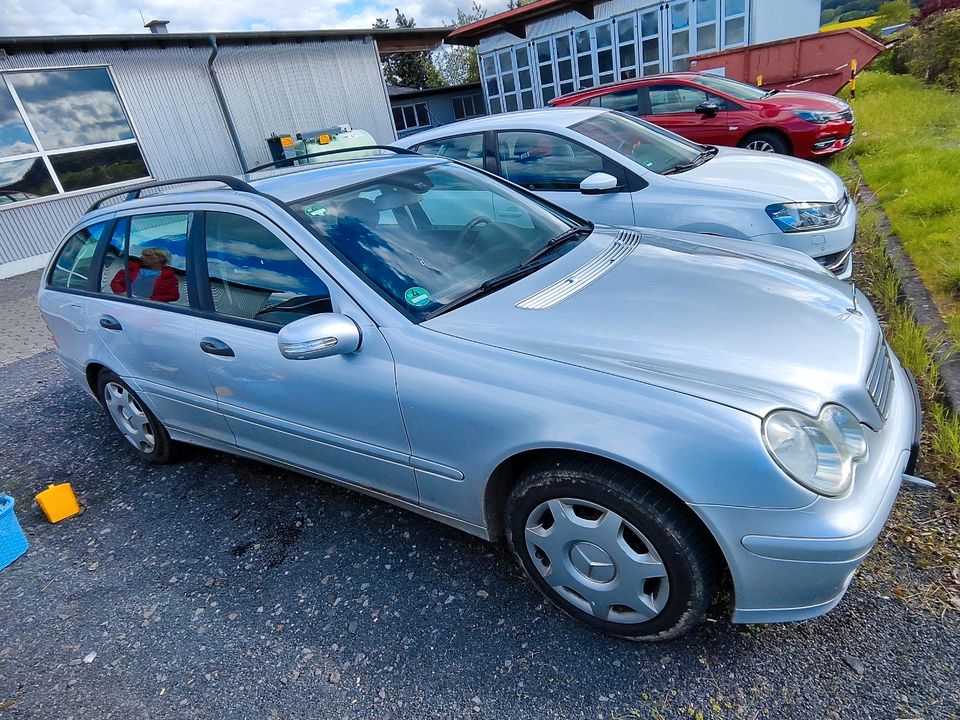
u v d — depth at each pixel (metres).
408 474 2.36
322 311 2.42
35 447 4.25
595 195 4.72
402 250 2.57
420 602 2.37
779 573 1.72
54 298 3.75
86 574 2.87
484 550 2.57
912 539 2.25
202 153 12.08
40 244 10.33
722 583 2.16
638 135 5.22
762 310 2.18
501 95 18.89
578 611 2.10
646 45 14.95
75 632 2.52
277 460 2.93
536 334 2.10
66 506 3.35
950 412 2.81
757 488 1.65
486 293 2.43
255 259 2.63
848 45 10.88
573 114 5.30
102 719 2.10
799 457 1.67
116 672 2.28
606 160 4.74
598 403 1.83
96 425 4.44
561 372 1.93
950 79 11.82
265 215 2.59
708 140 8.20
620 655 2.02
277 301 2.55
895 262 4.48
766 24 13.08
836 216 4.13
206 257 2.81
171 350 2.98
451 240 2.72
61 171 10.45
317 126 13.93
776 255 2.87
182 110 11.71
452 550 2.60
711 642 2.01
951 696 1.73
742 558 1.73
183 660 2.29
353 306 2.32
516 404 1.95
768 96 8.23
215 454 3.75
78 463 3.94
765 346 1.97
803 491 1.65
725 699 1.83
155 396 3.29
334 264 2.40
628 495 1.80
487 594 2.35
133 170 11.23
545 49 17.02
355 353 2.30
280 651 2.26
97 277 3.46
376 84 15.10
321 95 13.94
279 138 12.91
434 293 2.40
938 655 1.84
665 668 1.95
